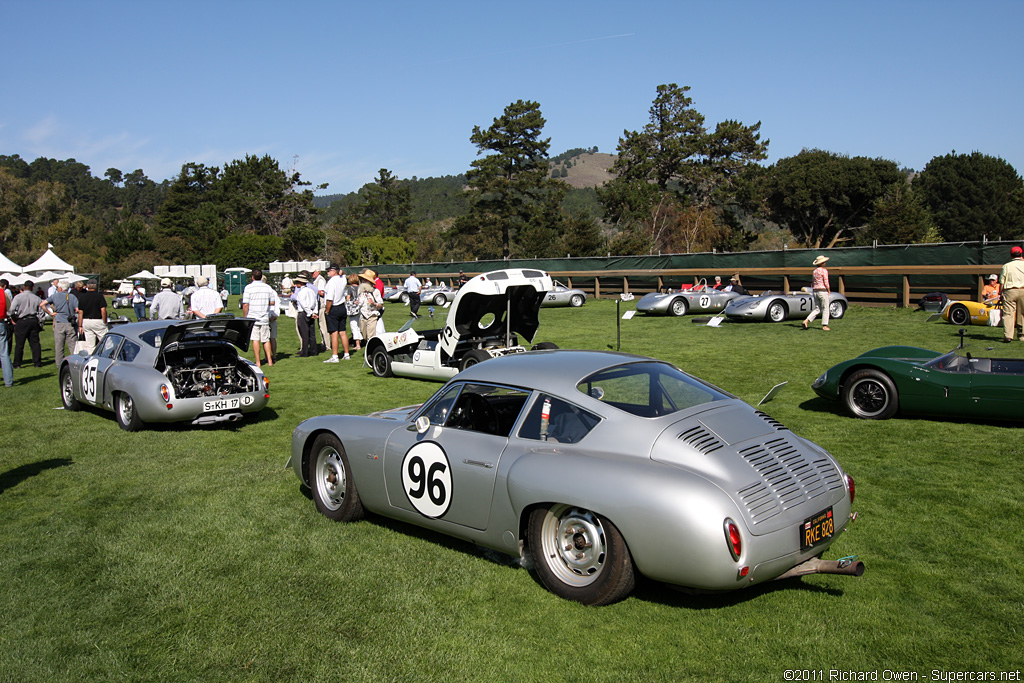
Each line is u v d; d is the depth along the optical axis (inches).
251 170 4148.6
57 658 141.0
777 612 149.9
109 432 348.8
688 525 136.8
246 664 137.5
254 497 243.1
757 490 144.7
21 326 605.9
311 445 226.8
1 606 164.4
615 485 146.2
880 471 245.3
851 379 322.3
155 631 151.5
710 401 172.6
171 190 4254.4
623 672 130.0
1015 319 518.6
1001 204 2299.5
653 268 1226.6
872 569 169.8
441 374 473.7
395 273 1946.4
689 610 152.0
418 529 208.4
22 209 3887.8
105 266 2898.6
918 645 135.6
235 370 365.1
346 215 5157.5
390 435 199.6
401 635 146.3
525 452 167.3
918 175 2593.5
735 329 701.9
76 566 187.2
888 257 856.9
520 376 179.6
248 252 3102.9
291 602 163.0
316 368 556.4
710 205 2672.2
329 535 205.2
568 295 1103.6
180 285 2364.7
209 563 187.0
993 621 143.6
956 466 247.1
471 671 132.1
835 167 2434.8
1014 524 194.4
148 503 239.5
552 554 162.1
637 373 178.4
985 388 286.8
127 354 366.6
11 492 256.2
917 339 565.6
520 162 2930.6
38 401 443.8
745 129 2728.8
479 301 458.3
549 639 142.5
